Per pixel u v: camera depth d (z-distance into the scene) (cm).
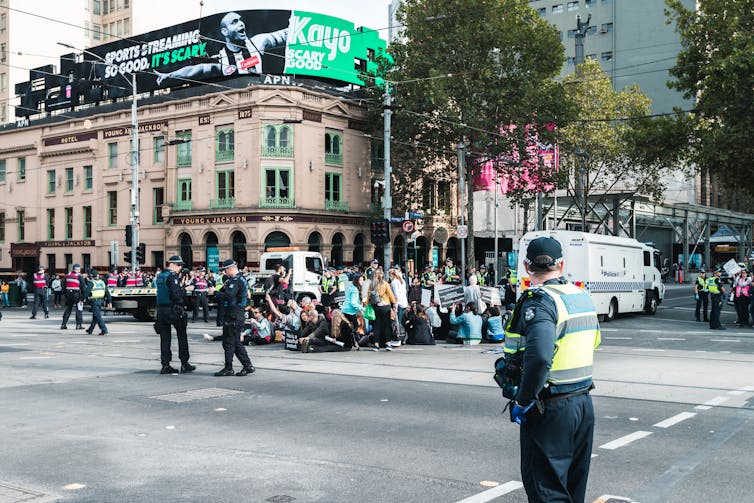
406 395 1004
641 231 6419
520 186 3912
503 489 571
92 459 673
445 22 3781
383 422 827
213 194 4028
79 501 547
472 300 1848
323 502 543
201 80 4197
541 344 363
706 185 7556
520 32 3700
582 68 4506
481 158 3969
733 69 2517
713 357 1467
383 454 684
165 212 4212
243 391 1045
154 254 4353
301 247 3903
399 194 4262
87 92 4784
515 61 3784
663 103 7269
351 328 1609
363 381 1135
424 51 3866
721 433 770
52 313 3219
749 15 2689
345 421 835
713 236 7056
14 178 5162
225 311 1196
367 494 561
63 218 4847
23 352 1559
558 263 411
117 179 4512
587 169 4416
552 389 383
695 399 973
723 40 2714
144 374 1220
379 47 4116
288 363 1365
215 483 594
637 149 3098
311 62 4066
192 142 4138
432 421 832
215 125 4034
